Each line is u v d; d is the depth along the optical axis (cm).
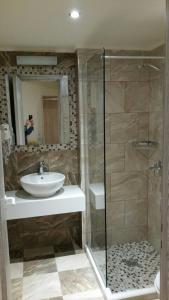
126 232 309
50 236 307
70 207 259
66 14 184
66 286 236
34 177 279
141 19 198
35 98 280
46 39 244
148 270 256
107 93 278
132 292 216
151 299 215
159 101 265
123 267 262
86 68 266
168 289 111
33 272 258
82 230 294
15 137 279
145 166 300
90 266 267
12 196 264
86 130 277
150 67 280
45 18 191
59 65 280
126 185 299
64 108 288
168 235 108
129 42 261
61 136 291
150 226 305
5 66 268
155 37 245
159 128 269
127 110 286
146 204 309
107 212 299
